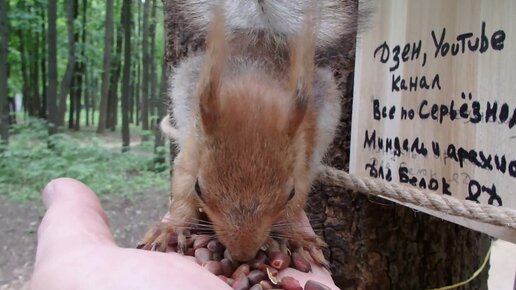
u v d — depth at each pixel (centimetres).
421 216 20
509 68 13
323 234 20
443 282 21
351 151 18
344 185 17
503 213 12
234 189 13
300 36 13
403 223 20
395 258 20
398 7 16
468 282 22
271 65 15
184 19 18
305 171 14
